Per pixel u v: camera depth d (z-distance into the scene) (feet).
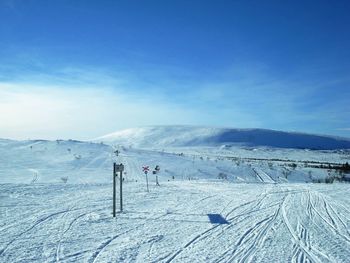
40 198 65.87
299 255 37.73
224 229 48.93
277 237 45.60
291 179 242.78
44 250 35.99
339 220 57.67
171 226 49.26
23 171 203.51
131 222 50.55
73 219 50.29
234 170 260.01
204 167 260.83
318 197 86.07
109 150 309.83
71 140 354.13
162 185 102.37
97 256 34.86
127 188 88.74
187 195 80.79
